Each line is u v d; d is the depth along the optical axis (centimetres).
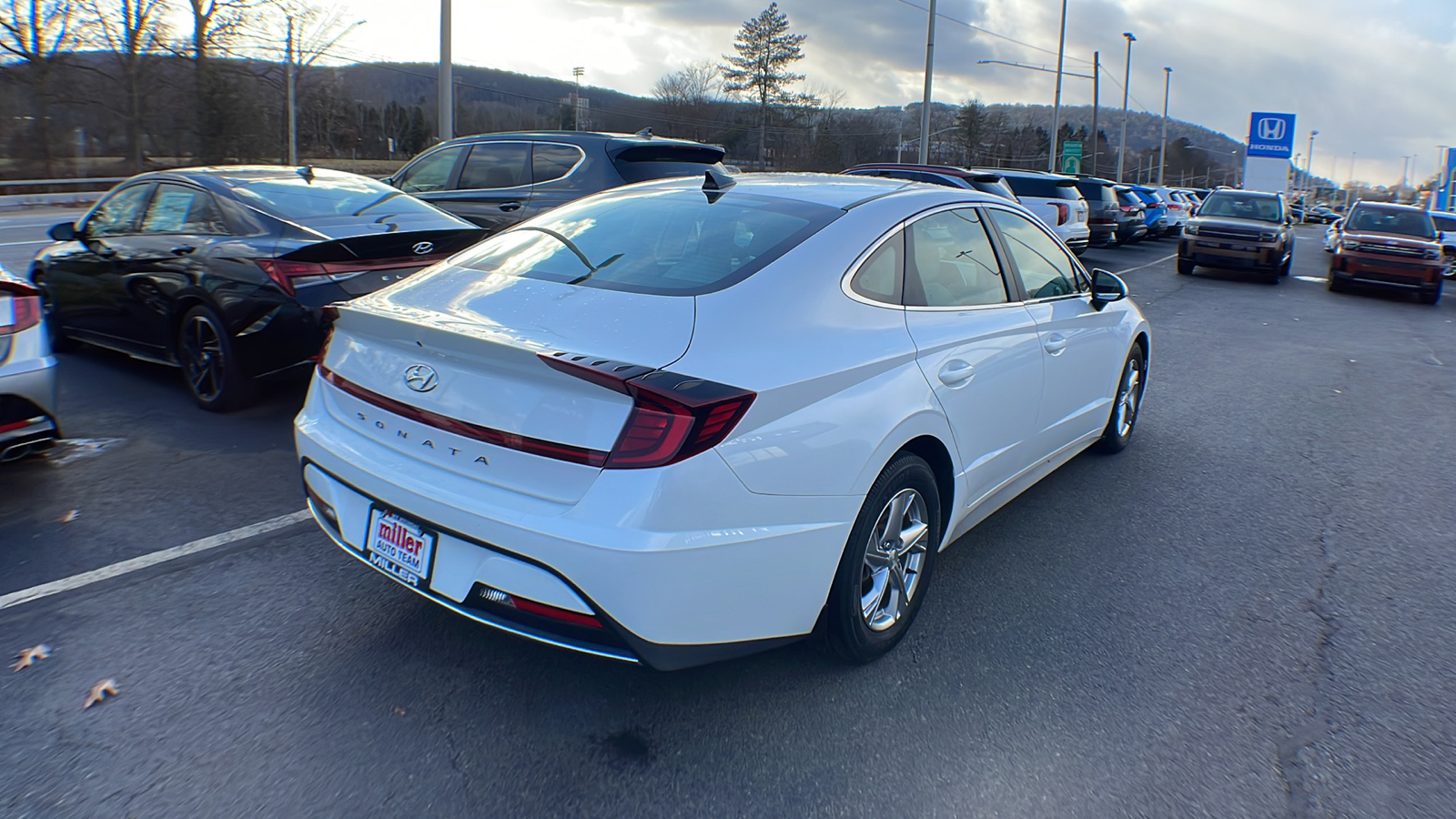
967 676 302
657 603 233
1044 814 238
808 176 395
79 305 653
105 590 343
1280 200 1881
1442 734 277
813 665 306
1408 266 1526
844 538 273
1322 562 404
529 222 360
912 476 302
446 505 251
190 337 571
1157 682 303
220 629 318
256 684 285
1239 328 1130
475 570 250
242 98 4297
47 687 281
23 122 3831
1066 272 443
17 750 251
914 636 329
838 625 287
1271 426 637
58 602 333
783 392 252
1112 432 536
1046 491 486
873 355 286
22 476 459
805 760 257
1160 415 659
